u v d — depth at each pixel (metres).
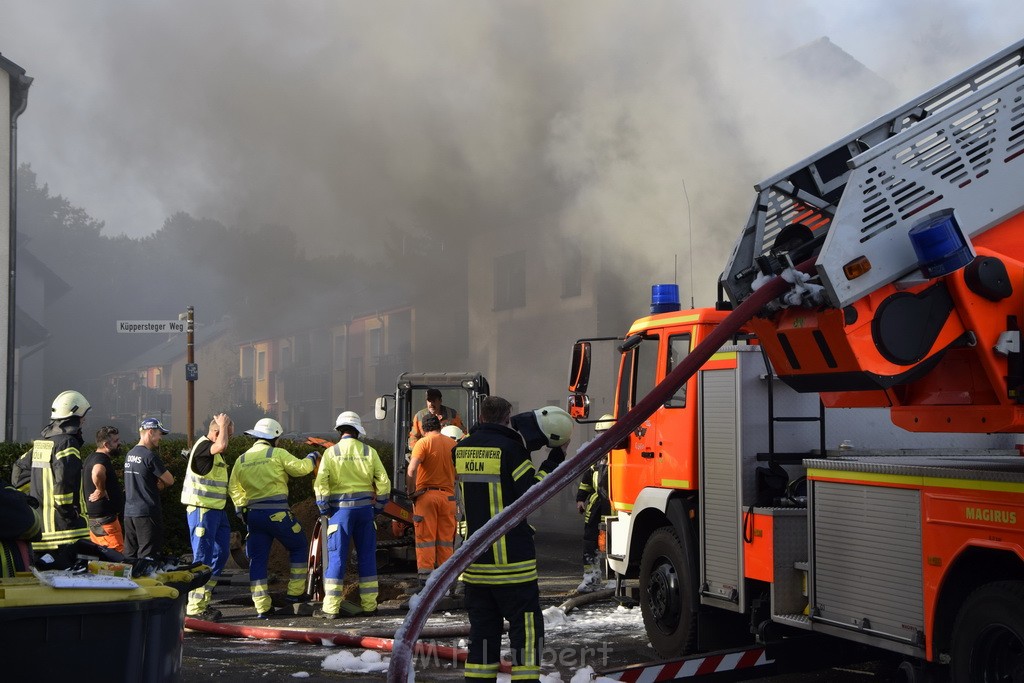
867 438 7.03
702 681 6.21
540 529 20.69
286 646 8.24
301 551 10.23
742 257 5.37
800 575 6.33
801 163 5.31
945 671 5.27
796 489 6.57
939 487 5.05
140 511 9.72
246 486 10.00
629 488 8.10
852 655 6.53
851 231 4.83
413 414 14.39
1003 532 4.66
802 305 5.01
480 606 5.61
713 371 7.05
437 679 6.89
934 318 5.02
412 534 13.02
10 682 3.76
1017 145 5.23
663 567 7.53
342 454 9.95
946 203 5.05
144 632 4.02
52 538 8.40
